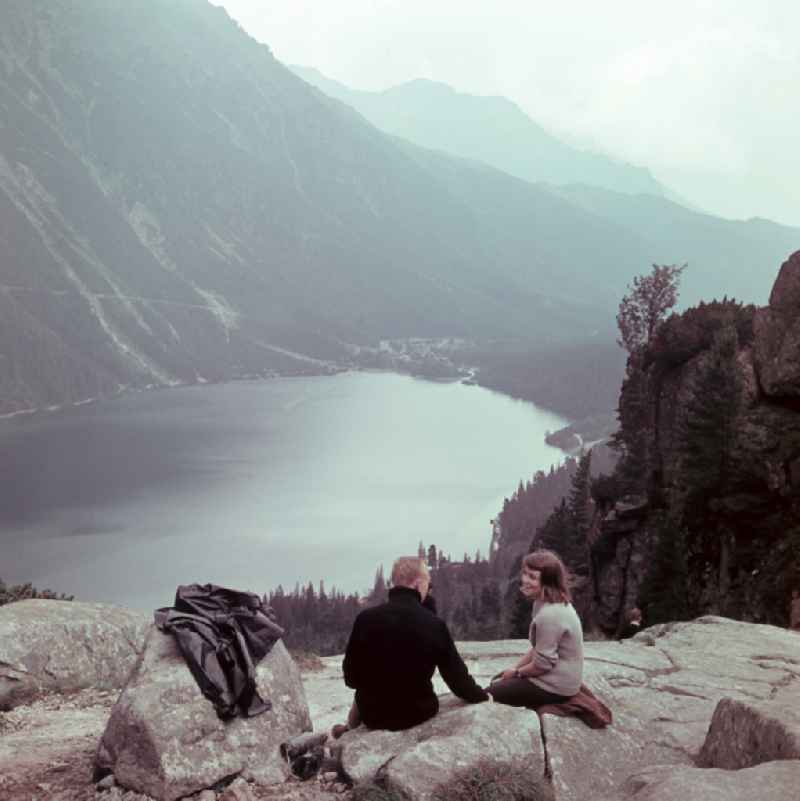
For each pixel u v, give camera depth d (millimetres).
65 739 8477
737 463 37062
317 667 12062
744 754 6215
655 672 9914
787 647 11406
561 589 7105
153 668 6770
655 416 52188
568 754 6398
